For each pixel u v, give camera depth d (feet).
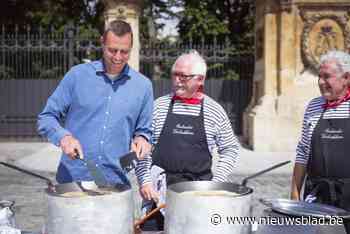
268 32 45.68
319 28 45.06
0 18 73.15
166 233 7.32
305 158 11.40
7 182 31.07
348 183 10.49
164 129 11.62
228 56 53.72
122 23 9.60
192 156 11.47
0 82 53.06
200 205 6.82
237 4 79.71
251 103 49.78
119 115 10.07
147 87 10.35
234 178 32.60
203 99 11.70
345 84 10.64
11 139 53.21
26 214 23.12
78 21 77.97
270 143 44.27
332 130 10.66
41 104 53.21
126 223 6.97
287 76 45.03
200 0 75.82
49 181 8.18
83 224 6.67
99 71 10.05
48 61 57.21
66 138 8.82
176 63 11.55
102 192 7.58
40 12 75.05
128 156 8.82
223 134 11.62
